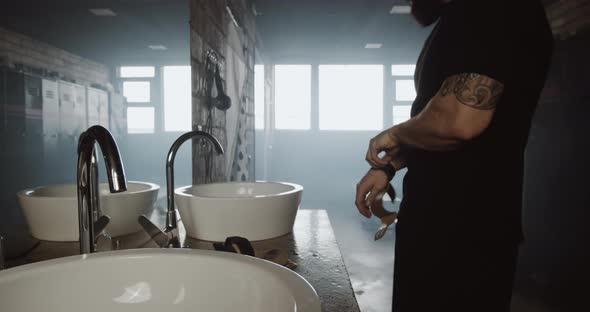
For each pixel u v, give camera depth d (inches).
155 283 24.8
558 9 149.2
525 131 34.9
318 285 31.0
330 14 214.7
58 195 36.9
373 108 326.6
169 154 42.3
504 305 35.5
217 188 56.9
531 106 34.3
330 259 37.6
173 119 62.9
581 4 135.6
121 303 24.2
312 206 274.4
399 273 38.7
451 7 34.6
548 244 150.5
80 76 39.9
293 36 263.0
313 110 329.1
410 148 37.9
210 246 42.1
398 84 323.0
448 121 31.0
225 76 100.3
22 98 31.5
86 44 40.9
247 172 158.2
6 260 31.1
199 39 72.2
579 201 137.5
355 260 161.6
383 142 37.9
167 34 62.0
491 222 33.8
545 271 146.9
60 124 36.5
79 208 26.8
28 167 32.6
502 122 32.9
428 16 39.6
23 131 31.8
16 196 31.5
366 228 210.2
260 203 43.1
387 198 247.8
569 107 142.3
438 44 35.2
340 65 324.8
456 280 34.8
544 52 32.8
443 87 31.7
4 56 29.6
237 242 33.7
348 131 330.6
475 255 34.2
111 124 47.0
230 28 108.4
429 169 36.2
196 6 69.7
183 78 66.9
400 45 293.1
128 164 51.3
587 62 134.8
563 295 130.7
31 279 21.7
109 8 45.8
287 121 332.2
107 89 45.8
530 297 130.6
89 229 27.1
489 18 30.3
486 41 30.0
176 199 46.4
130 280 24.6
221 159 94.9
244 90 144.7
